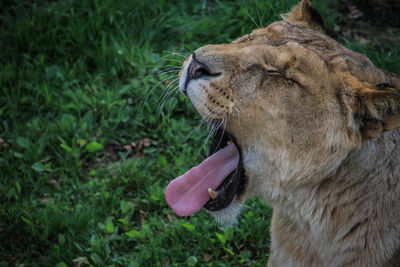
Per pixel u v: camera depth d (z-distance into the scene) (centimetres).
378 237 393
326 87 361
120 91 704
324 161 369
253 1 794
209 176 434
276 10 764
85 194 600
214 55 380
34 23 768
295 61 366
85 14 795
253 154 390
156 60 740
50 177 620
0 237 553
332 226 397
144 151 652
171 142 664
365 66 383
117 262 538
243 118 377
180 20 797
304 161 372
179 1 828
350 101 356
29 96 694
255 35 400
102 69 736
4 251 546
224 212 421
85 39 756
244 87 371
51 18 778
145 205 599
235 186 407
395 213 391
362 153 374
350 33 791
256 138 381
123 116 677
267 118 370
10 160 629
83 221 562
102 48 741
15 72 719
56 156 642
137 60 743
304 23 436
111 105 686
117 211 582
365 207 389
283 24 403
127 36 779
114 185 615
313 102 361
